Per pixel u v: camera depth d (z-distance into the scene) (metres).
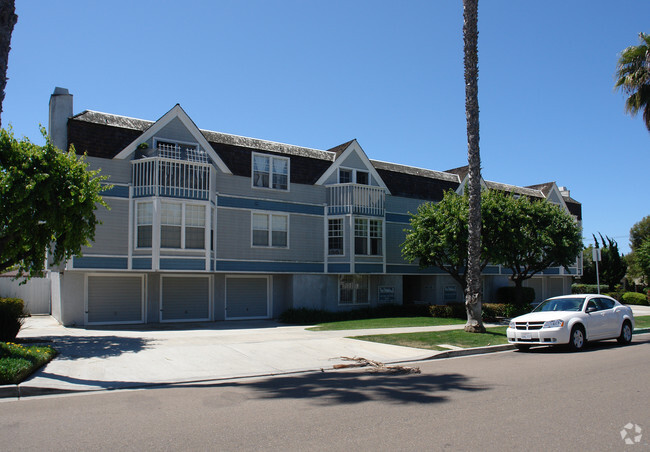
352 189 26.30
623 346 15.84
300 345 14.91
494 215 24.44
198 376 10.90
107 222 20.45
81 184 14.12
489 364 12.52
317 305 25.94
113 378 10.36
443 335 17.23
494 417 7.17
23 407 8.08
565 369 11.39
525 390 9.04
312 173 26.19
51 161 13.95
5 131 13.69
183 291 23.03
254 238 24.16
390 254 28.50
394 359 13.41
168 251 20.78
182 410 7.82
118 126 21.17
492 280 34.34
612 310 16.27
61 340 15.05
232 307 24.25
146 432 6.57
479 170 18.50
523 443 6.00
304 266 25.59
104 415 7.52
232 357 12.94
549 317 14.87
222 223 23.11
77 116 20.81
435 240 24.86
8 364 9.72
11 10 11.29
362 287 27.98
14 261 14.67
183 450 5.83
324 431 6.54
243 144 24.39
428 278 31.20
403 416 7.27
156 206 20.61
